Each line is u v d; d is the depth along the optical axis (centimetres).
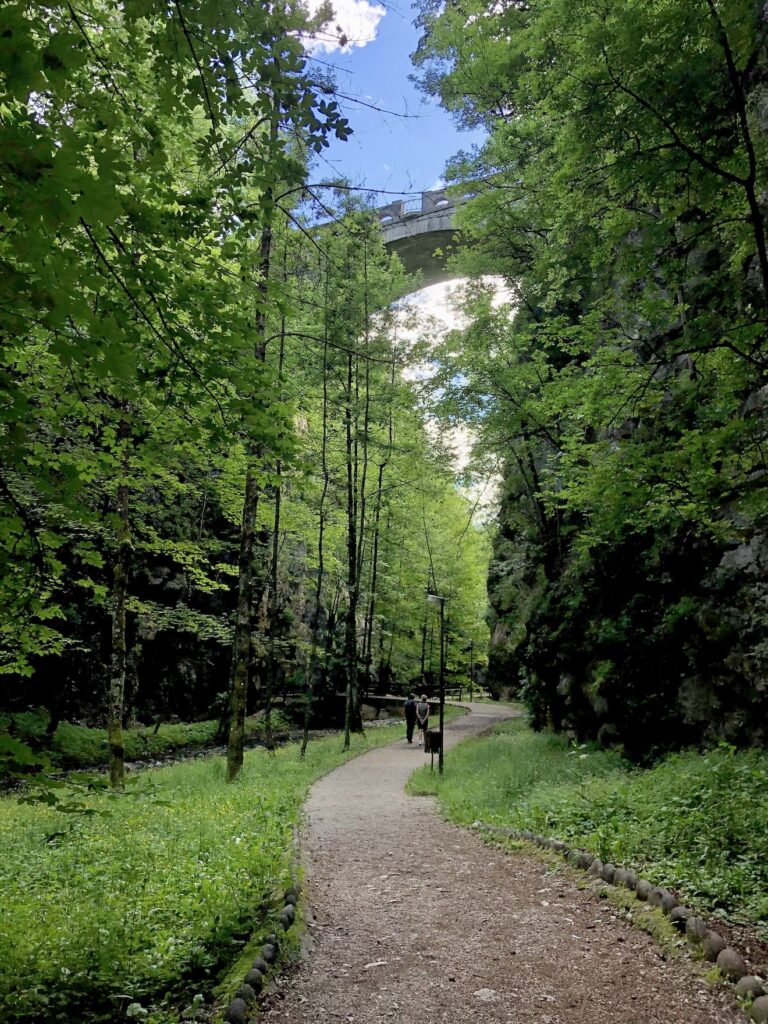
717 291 662
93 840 761
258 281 520
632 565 1334
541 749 1473
